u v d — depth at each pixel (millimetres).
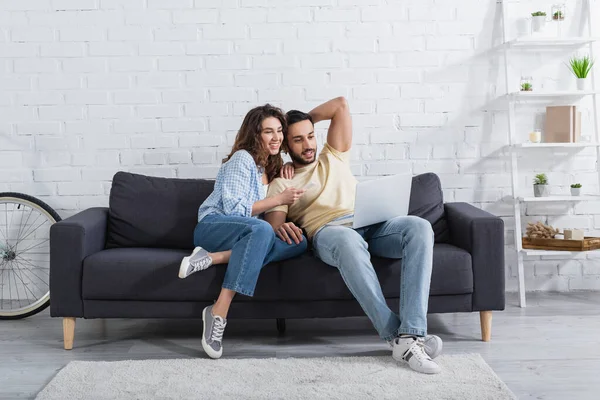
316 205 3053
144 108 3717
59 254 2869
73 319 2930
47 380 2551
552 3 3744
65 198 3752
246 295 2846
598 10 3764
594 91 3588
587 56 3779
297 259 2898
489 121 3779
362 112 3752
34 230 3760
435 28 3732
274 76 3717
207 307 2801
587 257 3854
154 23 3682
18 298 3783
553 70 3781
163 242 3277
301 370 2578
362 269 2730
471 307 2926
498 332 3107
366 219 2869
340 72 3727
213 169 3758
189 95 3717
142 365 2648
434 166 3787
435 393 2328
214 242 2932
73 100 3707
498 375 2549
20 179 3736
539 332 3094
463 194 3805
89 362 2688
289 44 3705
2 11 3658
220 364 2660
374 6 3707
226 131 3740
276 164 3178
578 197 3590
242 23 3689
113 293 2863
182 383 2449
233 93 3717
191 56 3701
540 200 3596
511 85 3773
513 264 3840
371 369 2584
